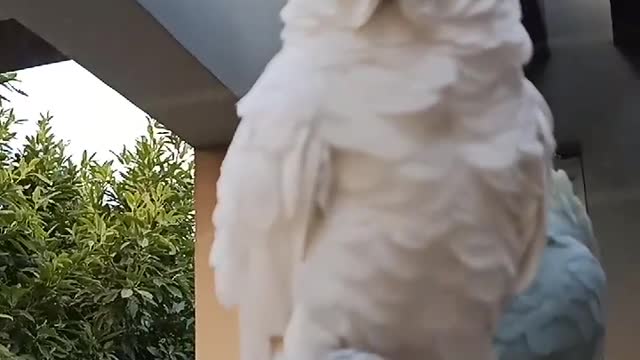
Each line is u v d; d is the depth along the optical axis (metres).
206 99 1.85
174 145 2.61
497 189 0.88
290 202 0.87
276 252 0.90
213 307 2.11
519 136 0.90
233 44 1.86
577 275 1.19
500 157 0.88
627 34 2.40
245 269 0.93
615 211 2.36
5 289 2.24
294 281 0.89
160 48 1.66
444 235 0.85
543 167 0.92
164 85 1.79
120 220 2.47
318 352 0.85
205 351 2.09
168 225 2.50
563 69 2.44
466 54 0.88
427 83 0.86
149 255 2.44
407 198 0.84
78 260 2.35
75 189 2.54
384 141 0.85
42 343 2.28
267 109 0.89
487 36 0.89
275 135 0.88
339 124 0.86
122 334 2.39
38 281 2.29
